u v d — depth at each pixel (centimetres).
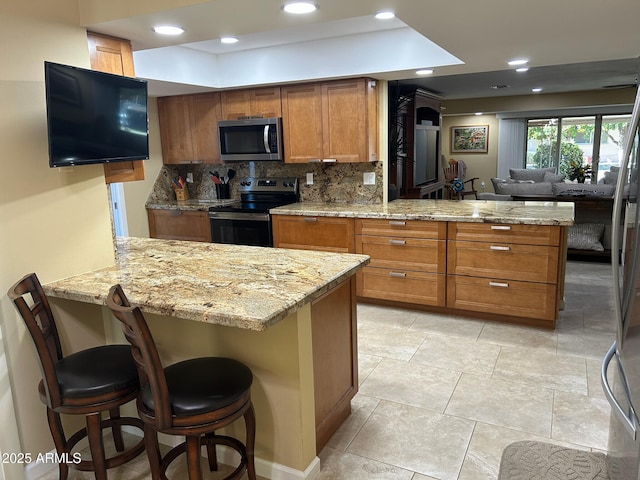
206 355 217
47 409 196
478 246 370
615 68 561
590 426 239
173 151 528
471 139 1079
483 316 388
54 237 216
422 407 261
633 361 141
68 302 229
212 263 242
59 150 196
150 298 185
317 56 411
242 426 216
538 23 249
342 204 473
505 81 656
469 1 211
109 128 221
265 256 257
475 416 251
